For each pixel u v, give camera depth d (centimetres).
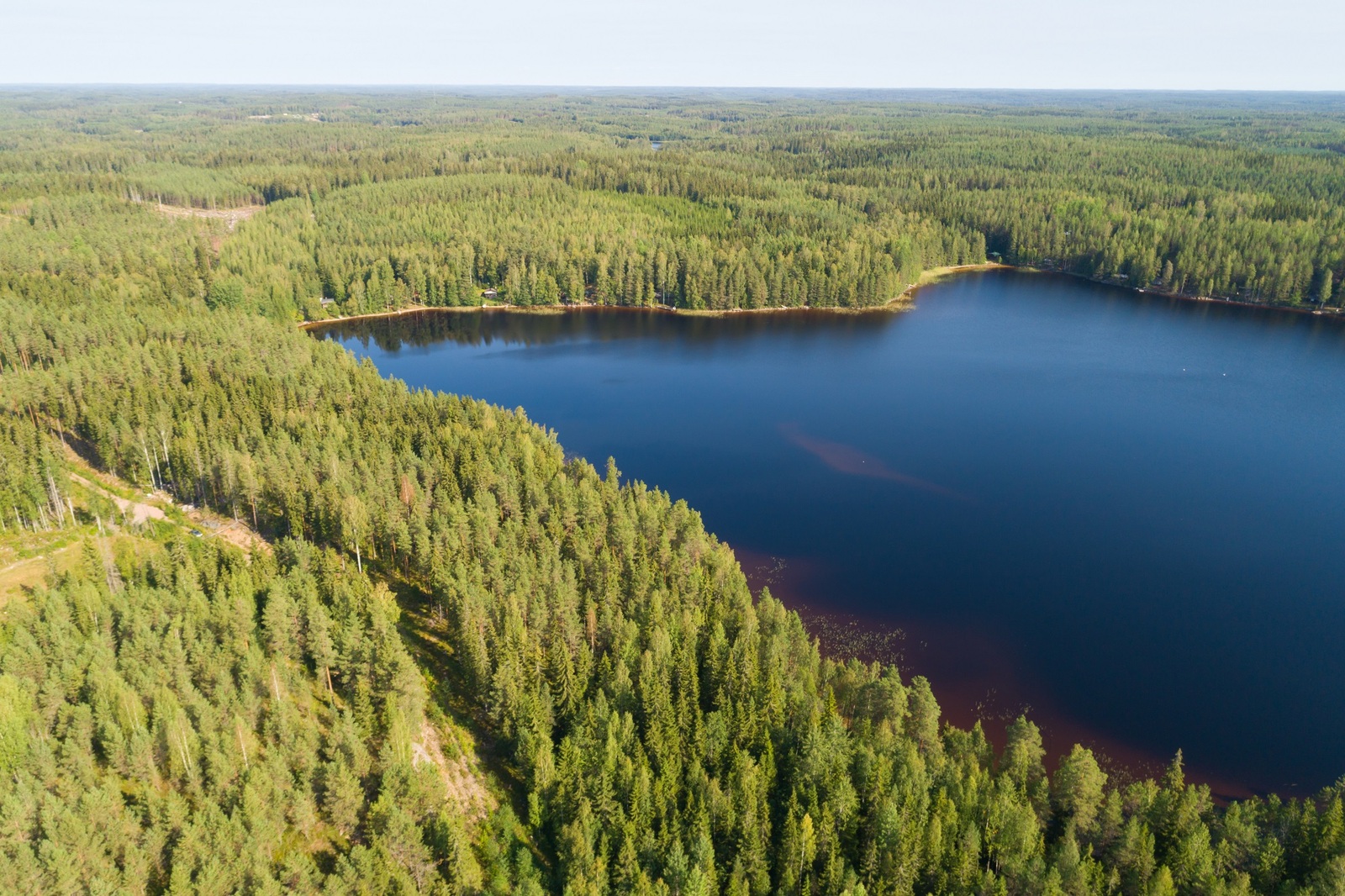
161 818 6425
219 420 13550
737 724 8025
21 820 6075
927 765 7844
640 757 7594
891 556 12888
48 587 9562
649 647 8962
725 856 6956
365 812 7050
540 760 7544
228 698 7675
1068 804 7300
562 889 6800
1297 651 10706
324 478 12244
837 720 7862
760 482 15512
